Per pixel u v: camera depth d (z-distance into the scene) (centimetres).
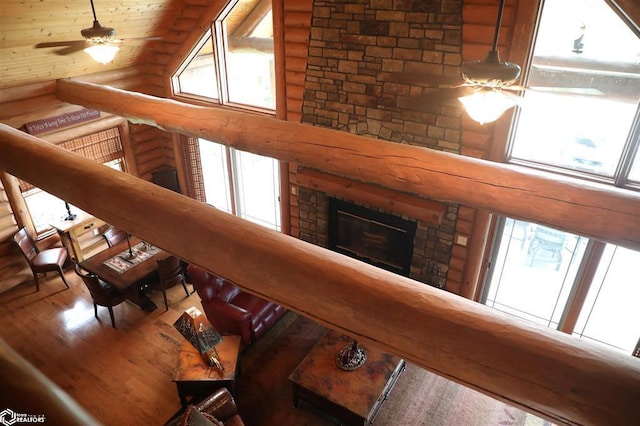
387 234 566
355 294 177
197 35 605
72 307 568
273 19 532
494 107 272
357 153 356
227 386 403
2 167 356
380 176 351
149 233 245
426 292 174
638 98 379
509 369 153
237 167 724
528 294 532
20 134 356
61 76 585
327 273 185
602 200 278
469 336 159
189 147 713
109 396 441
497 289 548
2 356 102
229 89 642
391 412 420
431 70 443
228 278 217
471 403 429
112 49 458
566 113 415
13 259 601
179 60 644
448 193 328
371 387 390
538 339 153
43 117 583
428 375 459
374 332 176
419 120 473
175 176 743
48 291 599
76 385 453
